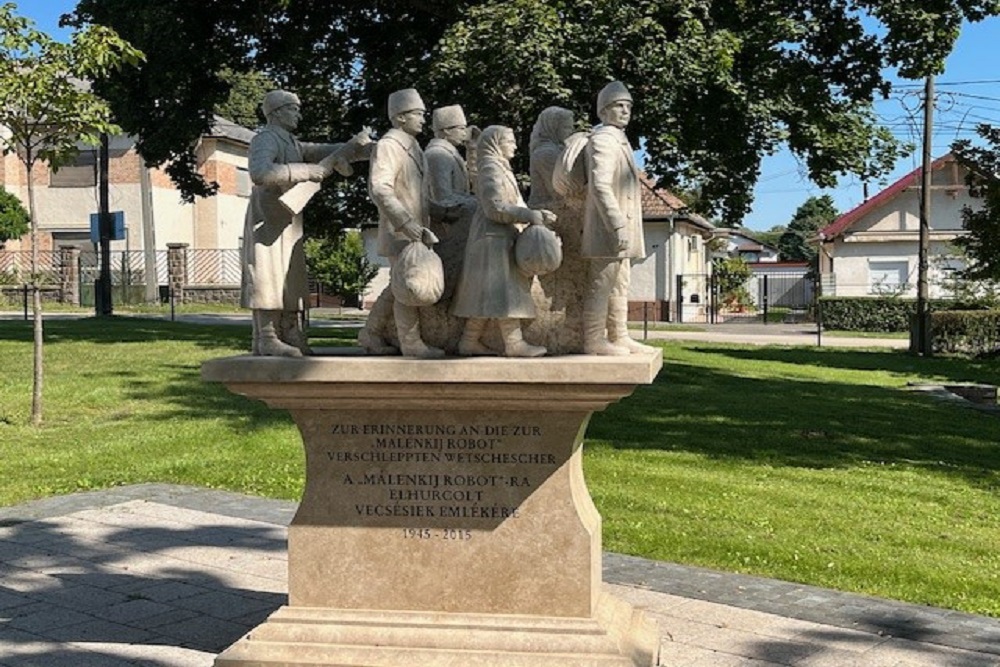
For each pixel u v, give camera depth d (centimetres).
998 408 1670
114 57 1212
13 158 4034
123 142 4078
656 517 890
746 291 5272
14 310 3488
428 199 552
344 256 4169
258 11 2194
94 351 1903
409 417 540
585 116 1658
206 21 2252
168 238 4212
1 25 1134
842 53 2050
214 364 526
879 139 2019
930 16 1839
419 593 541
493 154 525
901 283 4297
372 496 544
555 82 1605
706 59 1678
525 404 522
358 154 550
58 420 1289
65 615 641
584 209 534
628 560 776
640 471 1055
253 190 546
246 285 538
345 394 530
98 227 2966
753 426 1355
